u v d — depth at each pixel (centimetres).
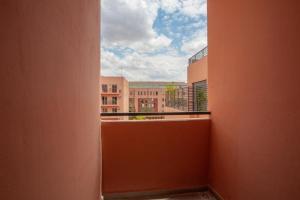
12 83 55
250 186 181
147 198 251
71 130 105
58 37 89
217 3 246
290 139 136
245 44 187
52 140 81
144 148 255
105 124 246
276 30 147
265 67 159
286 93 138
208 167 271
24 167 60
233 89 209
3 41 51
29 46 64
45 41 75
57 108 87
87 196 144
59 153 88
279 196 146
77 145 117
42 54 73
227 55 221
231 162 214
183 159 264
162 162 259
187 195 259
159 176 258
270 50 154
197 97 530
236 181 204
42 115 73
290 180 136
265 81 160
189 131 265
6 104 52
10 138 54
